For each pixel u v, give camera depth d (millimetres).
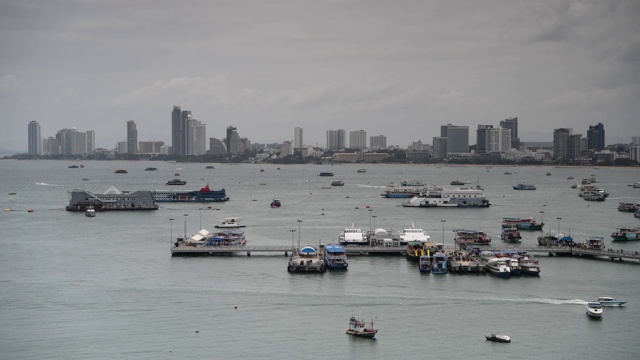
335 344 168000
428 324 182375
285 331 176750
